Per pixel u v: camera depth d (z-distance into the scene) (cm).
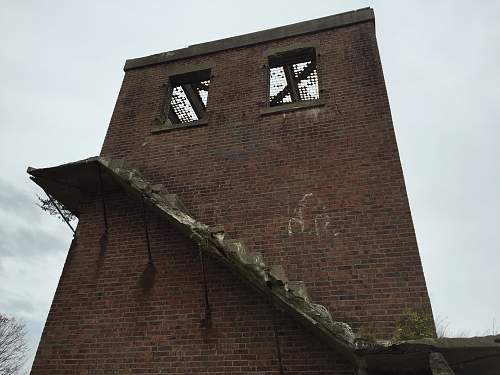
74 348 634
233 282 638
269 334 578
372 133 741
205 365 572
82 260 735
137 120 937
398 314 550
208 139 838
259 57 959
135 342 618
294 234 665
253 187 739
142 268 695
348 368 529
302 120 802
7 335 3145
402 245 606
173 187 784
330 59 891
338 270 611
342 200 678
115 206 789
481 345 432
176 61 1037
